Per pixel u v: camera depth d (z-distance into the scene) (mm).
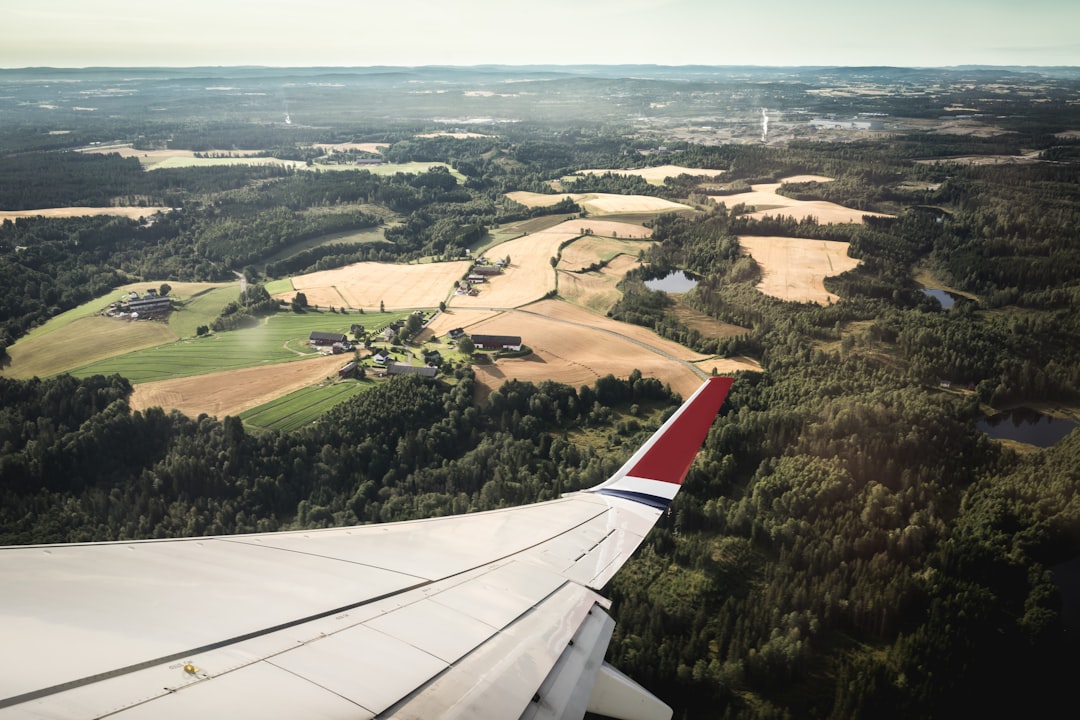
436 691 8586
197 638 8508
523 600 12406
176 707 6715
